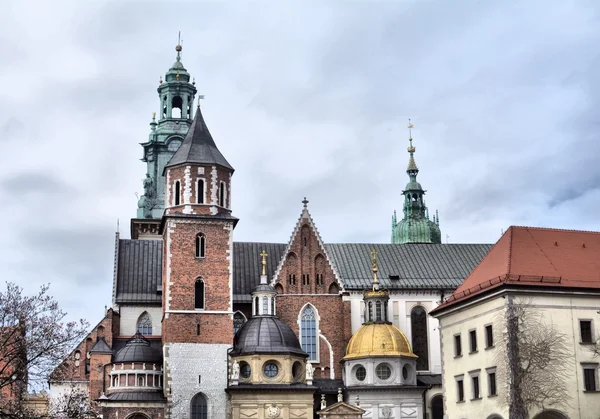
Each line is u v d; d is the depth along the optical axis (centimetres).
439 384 11406
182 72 16088
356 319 11750
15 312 7156
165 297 10856
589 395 8650
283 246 12669
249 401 10556
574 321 8825
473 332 9381
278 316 11606
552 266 9162
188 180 11225
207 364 10650
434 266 12444
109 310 11675
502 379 8681
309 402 10675
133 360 10562
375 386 10950
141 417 10362
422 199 15638
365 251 12612
